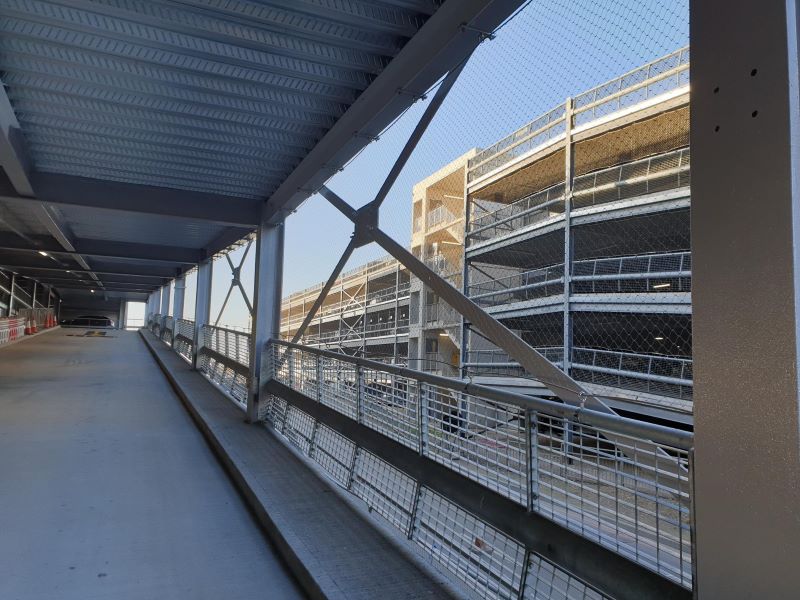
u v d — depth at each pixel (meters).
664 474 1.80
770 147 1.21
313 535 3.40
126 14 3.45
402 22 3.39
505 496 2.62
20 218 10.76
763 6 1.25
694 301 1.43
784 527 1.15
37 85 4.43
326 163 5.25
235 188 7.03
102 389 10.15
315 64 4.00
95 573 3.15
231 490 4.66
